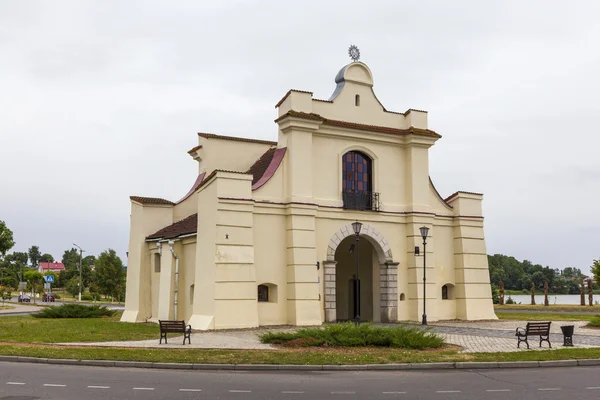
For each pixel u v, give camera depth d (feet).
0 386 42.19
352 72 110.11
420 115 114.42
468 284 114.73
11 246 208.95
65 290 393.91
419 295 109.09
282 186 100.68
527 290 433.48
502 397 39.73
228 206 93.20
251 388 42.65
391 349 62.85
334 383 45.24
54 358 55.42
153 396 39.09
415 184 112.27
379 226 109.19
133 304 115.24
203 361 53.57
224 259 91.40
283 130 103.50
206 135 118.62
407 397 39.73
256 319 92.58
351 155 109.91
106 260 275.80
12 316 129.08
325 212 103.96
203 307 92.68
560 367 54.08
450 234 117.19
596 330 86.94
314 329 69.36
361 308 118.83
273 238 98.63
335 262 103.81
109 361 53.47
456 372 51.06
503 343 70.23
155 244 112.88
